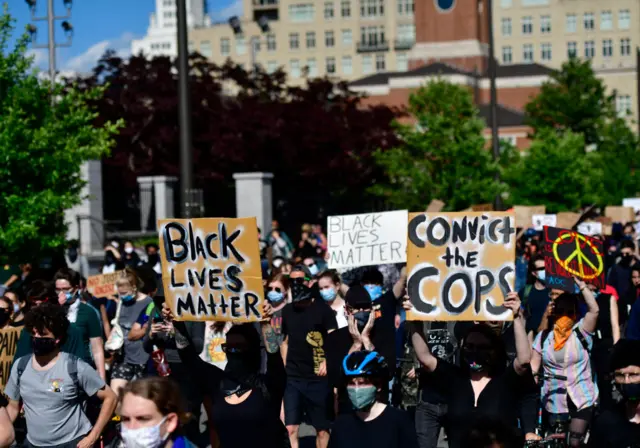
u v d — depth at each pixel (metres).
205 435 14.03
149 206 39.47
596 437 8.07
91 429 9.41
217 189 54.56
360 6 135.62
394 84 102.44
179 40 20.53
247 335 9.02
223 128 54.09
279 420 9.21
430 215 9.36
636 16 128.62
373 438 7.53
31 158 20.05
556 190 54.56
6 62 20.53
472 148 52.59
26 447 9.52
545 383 11.58
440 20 112.31
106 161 50.03
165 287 9.87
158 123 52.94
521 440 6.32
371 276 12.13
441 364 8.81
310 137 55.69
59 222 21.41
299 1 137.00
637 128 114.31
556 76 79.88
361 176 57.84
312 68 137.38
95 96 22.16
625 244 18.84
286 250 29.38
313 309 12.45
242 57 139.38
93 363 11.95
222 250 9.78
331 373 11.26
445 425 8.84
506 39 131.38
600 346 12.65
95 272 31.23
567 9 129.88
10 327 12.41
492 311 9.23
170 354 11.56
